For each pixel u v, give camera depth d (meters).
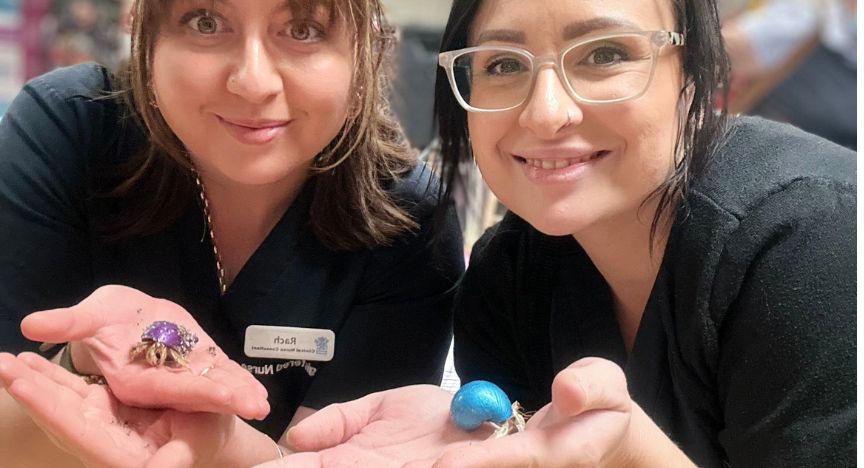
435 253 0.59
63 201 0.54
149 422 0.37
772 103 0.95
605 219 0.47
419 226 0.59
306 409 0.59
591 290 0.55
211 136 0.49
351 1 0.48
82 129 0.55
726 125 0.47
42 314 0.35
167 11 0.47
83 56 0.97
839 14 0.94
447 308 0.62
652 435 0.36
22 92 0.56
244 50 0.46
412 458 0.40
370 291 0.60
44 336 0.35
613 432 0.32
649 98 0.44
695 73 0.46
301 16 0.46
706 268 0.43
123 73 0.56
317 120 0.49
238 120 0.48
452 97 0.52
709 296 0.43
